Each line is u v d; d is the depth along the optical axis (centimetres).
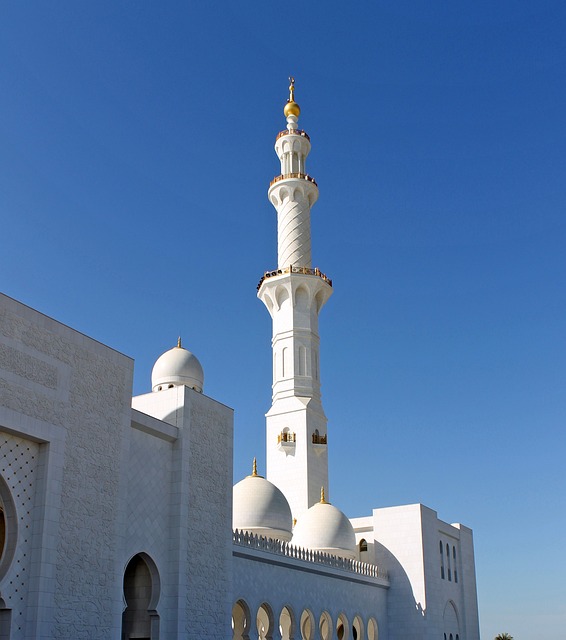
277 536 6775
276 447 8288
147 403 5031
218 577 4925
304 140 9519
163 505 4650
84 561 3844
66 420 3903
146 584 4516
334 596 6794
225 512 5134
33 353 3784
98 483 4038
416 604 7712
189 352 6219
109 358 4300
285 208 9119
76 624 3719
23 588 3547
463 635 8538
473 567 9269
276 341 8688
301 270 8762
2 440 3600
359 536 8312
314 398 8469
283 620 7100
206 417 5122
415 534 7919
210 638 4725
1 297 3656
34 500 3694
